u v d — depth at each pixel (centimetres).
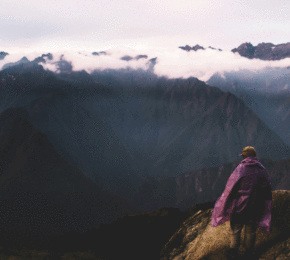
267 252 444
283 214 480
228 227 500
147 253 701
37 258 601
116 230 808
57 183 14875
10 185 13775
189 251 532
